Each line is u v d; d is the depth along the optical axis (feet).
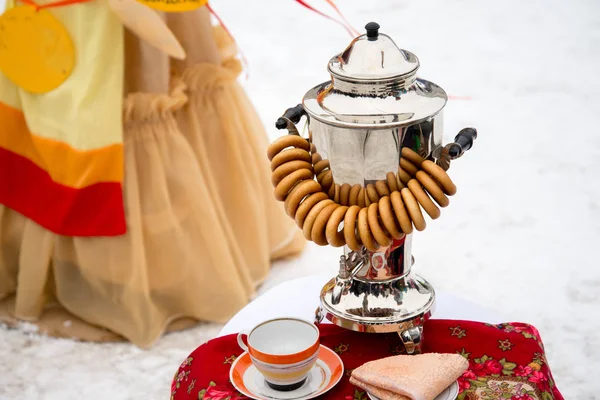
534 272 8.12
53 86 6.40
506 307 7.58
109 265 6.89
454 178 9.93
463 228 8.93
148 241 7.04
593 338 7.13
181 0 5.44
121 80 6.34
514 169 10.08
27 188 6.97
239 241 7.77
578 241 8.61
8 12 6.29
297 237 8.41
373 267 4.15
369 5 15.80
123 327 7.17
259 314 4.71
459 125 11.18
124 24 6.10
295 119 4.28
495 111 11.55
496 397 3.73
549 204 9.32
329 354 4.10
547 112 11.48
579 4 15.38
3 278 7.51
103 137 6.40
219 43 7.43
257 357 3.77
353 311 4.15
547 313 7.48
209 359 4.18
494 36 14.17
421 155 3.85
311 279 5.09
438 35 14.34
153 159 6.85
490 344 4.13
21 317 7.39
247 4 15.93
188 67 7.13
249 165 7.72
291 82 12.53
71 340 7.26
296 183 4.09
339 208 3.96
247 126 7.80
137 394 6.61
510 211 9.21
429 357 3.83
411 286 4.24
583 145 10.56
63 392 6.65
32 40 6.31
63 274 7.19
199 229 7.18
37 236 7.04
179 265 7.14
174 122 7.01
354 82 3.83
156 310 7.22
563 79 12.45
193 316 7.41
